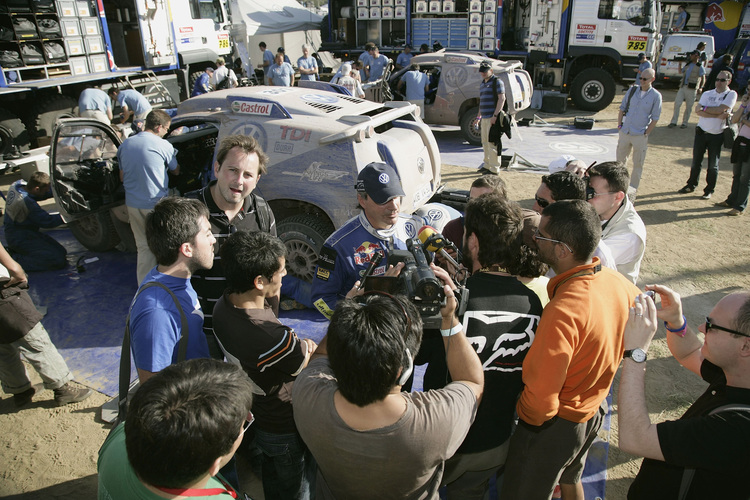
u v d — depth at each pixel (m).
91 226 5.39
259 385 1.93
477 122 9.77
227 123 4.44
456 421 1.38
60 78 8.12
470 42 13.18
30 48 7.84
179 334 1.89
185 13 10.76
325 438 1.36
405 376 1.34
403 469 1.33
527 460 1.89
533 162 8.75
